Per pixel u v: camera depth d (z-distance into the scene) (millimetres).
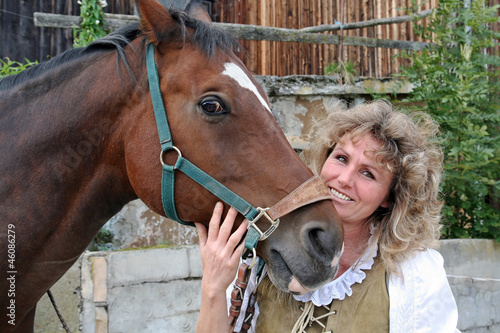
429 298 1016
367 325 1029
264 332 1138
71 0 4016
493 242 2850
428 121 1296
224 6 4812
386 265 1077
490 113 3012
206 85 1097
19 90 1228
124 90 1183
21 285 1176
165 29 1142
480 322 2730
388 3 5559
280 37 3189
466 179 2795
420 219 1144
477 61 3018
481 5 3016
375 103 1231
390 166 1105
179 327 2311
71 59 1255
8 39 3734
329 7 5621
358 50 5523
